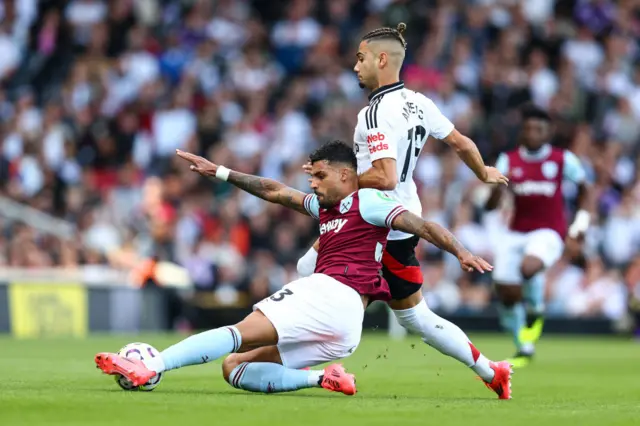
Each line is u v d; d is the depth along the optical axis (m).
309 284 23.31
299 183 68.06
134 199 67.06
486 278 65.56
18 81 78.06
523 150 42.75
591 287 66.06
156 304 61.06
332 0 81.06
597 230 70.56
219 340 22.80
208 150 71.62
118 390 23.47
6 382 26.70
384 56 25.20
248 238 65.00
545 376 34.97
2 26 79.44
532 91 77.88
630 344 56.81
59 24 79.69
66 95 73.38
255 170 69.12
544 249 41.03
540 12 85.12
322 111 74.19
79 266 61.41
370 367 37.38
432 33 79.12
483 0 82.38
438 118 25.86
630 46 85.38
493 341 55.94
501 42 80.31
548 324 65.25
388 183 24.30
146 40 77.12
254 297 62.00
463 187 68.62
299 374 24.06
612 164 74.25
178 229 63.78
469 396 26.16
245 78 76.00
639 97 81.06
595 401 25.25
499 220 66.12
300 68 78.62
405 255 25.02
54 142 69.62
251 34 79.75
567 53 81.88
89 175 69.88
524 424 19.16
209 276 62.69
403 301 25.23
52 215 65.75
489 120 76.19
